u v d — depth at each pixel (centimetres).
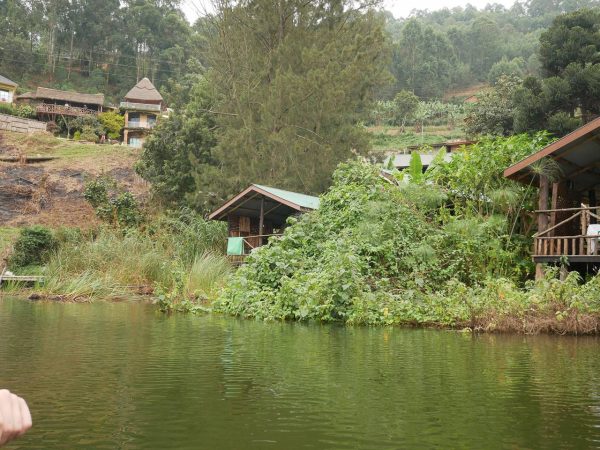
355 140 2134
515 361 435
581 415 259
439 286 1014
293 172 2027
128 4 8300
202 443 208
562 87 2509
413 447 206
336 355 454
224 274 1312
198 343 518
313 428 231
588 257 989
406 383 335
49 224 2770
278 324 766
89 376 345
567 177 1164
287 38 2181
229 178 2089
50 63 7344
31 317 787
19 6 7725
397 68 9325
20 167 3097
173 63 7769
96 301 1227
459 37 10400
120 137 5169
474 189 1250
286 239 1114
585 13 2756
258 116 2183
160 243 1686
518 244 1152
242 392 302
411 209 1180
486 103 3148
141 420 242
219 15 2266
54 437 216
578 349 518
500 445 210
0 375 346
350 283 832
